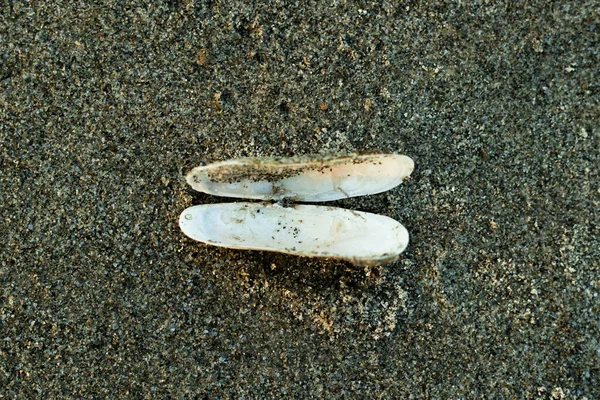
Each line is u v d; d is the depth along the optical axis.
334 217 0.33
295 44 0.33
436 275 0.33
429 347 0.33
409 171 0.33
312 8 0.33
